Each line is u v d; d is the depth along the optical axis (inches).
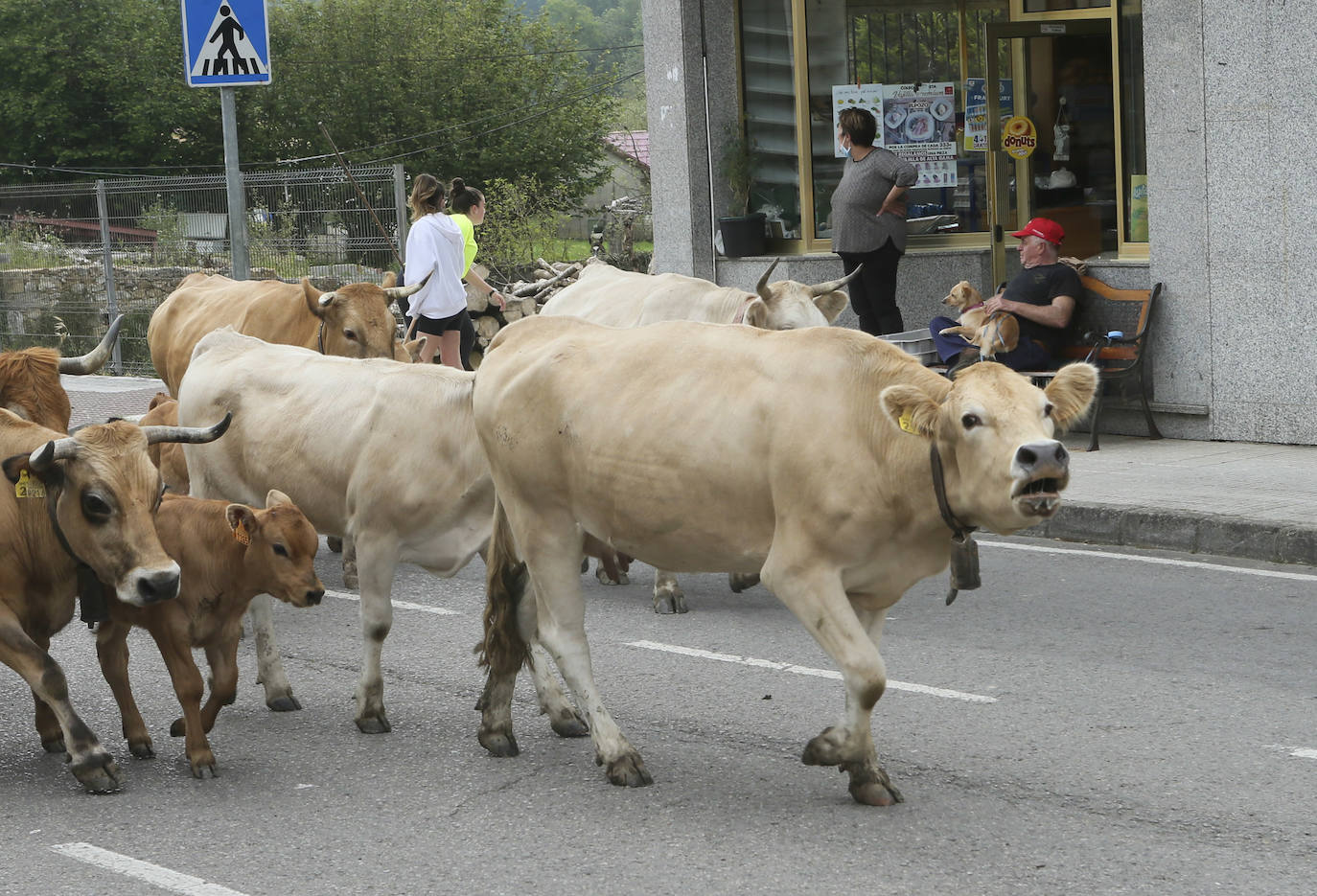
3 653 257.0
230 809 247.4
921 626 353.4
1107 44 669.9
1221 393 553.9
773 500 232.7
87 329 957.8
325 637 362.3
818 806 239.0
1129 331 566.3
